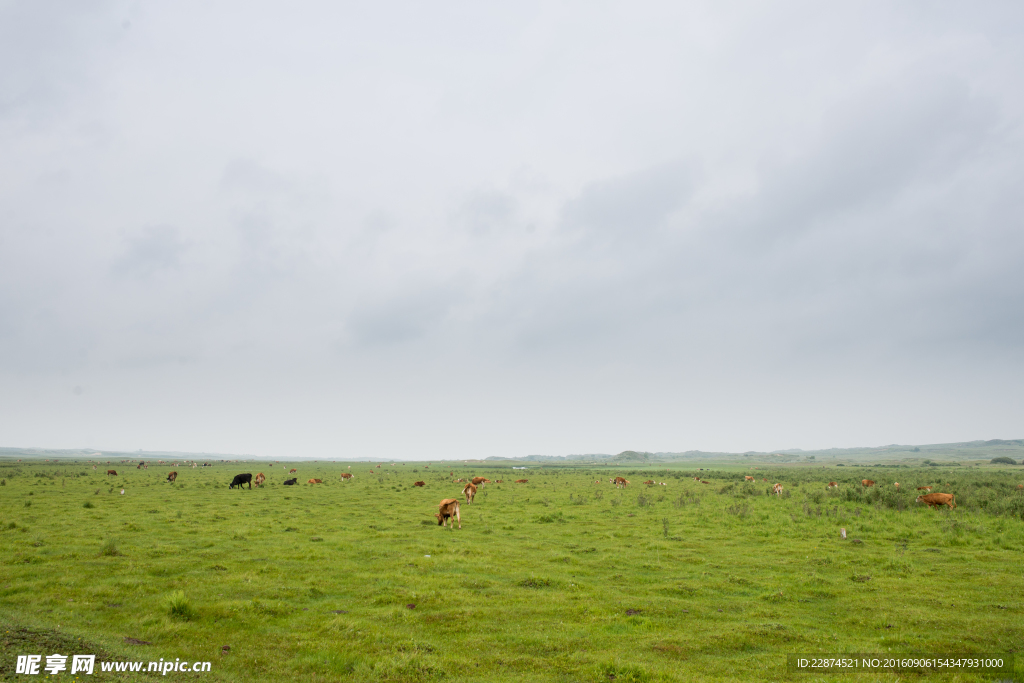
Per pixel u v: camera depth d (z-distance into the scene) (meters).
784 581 18.55
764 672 11.28
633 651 12.43
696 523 32.12
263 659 11.48
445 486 66.38
